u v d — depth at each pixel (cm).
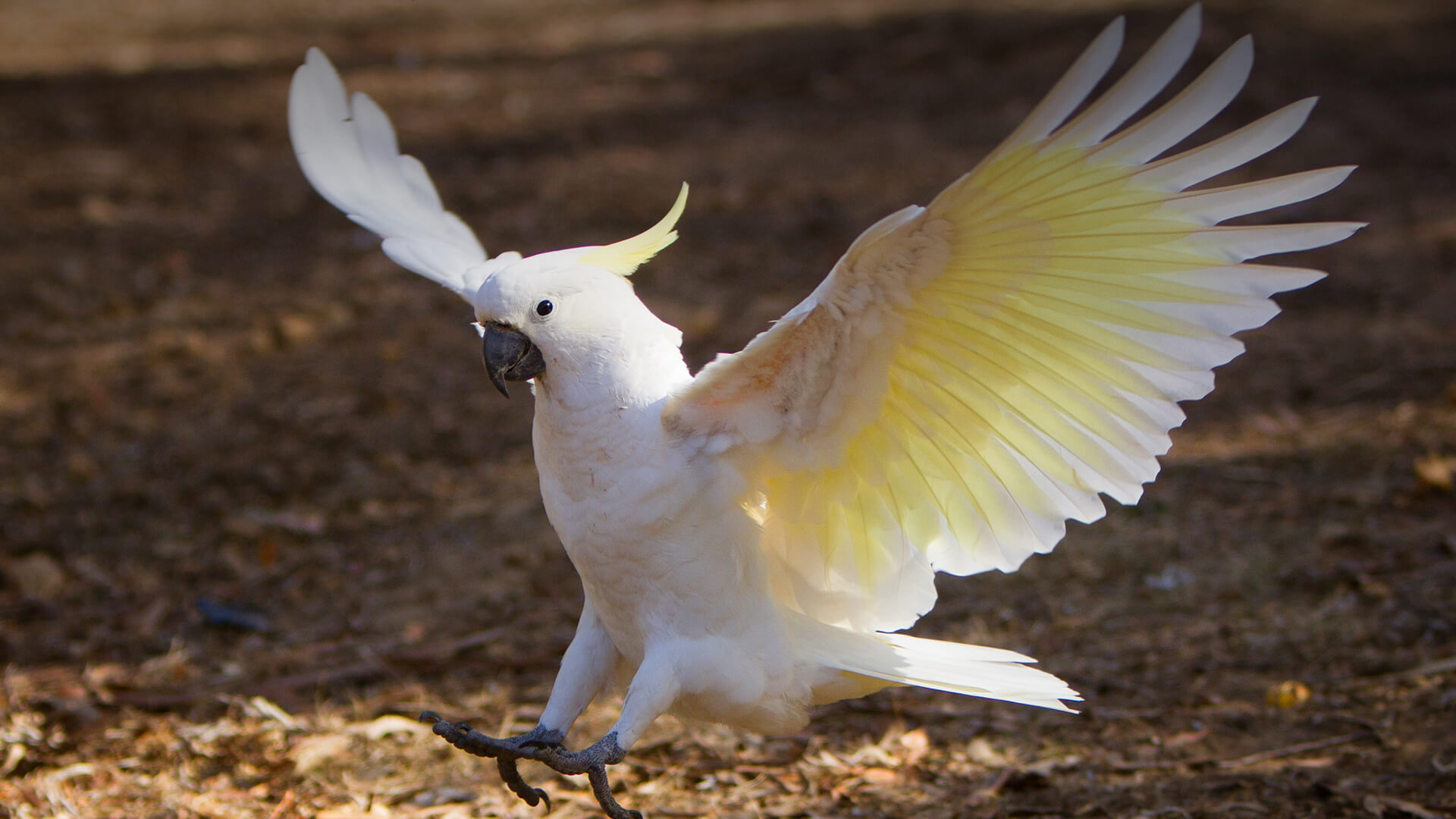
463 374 1599
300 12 4159
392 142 754
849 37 3419
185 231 2162
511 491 1284
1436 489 1134
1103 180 499
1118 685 898
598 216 2152
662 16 3956
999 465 612
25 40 3684
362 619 1055
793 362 583
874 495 634
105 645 1018
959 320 558
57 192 2355
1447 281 1723
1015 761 815
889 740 849
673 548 612
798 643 659
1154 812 744
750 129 2705
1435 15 3362
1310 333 1590
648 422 605
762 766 823
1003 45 3195
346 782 809
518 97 3016
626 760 837
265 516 1242
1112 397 574
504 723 878
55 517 1248
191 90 3094
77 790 791
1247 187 498
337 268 1992
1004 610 1025
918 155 2433
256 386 1564
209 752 846
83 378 1583
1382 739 798
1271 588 1009
